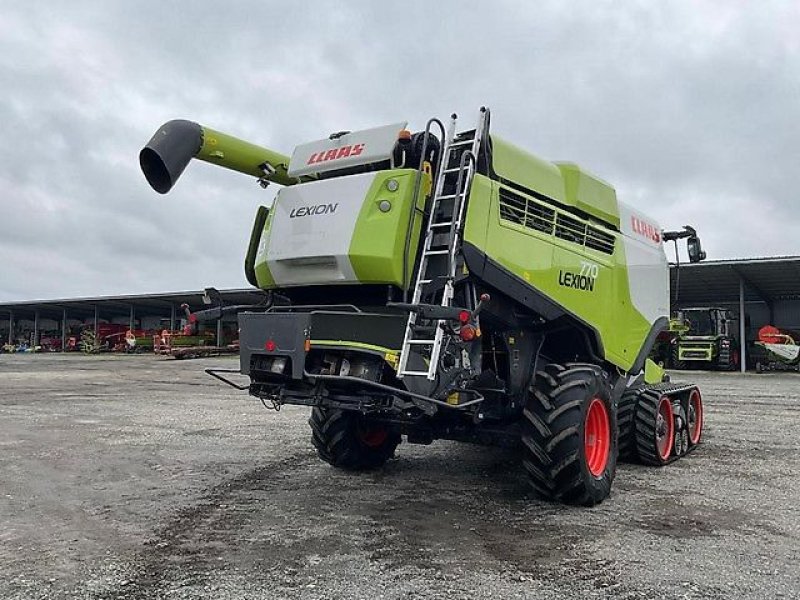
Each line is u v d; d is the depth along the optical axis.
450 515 5.40
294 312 5.25
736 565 4.19
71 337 57.09
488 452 8.20
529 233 5.71
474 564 4.23
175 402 14.34
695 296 33.91
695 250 8.35
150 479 6.75
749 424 10.83
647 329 7.59
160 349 42.03
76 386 18.78
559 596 3.70
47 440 9.17
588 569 4.13
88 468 7.29
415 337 4.97
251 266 6.12
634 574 4.04
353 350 5.01
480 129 5.38
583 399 5.48
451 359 4.96
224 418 11.57
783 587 3.83
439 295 5.08
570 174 6.57
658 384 8.19
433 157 5.54
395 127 5.41
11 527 5.09
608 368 6.90
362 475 6.93
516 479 6.73
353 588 3.83
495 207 5.38
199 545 4.64
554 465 5.43
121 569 4.16
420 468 7.27
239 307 5.96
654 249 8.02
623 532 4.91
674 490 6.24
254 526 5.10
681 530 4.94
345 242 5.15
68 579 3.99
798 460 7.78
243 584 3.90
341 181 5.40
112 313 60.31
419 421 6.02
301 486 6.44
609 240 6.88
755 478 6.78
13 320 63.59
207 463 7.57
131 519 5.30
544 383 5.63
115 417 11.72
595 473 5.74
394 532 4.93
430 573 4.07
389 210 5.09
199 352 39.03
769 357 27.47
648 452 7.27
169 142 5.57
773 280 29.06
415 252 5.15
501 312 5.63
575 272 6.20
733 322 29.94
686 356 27.81
